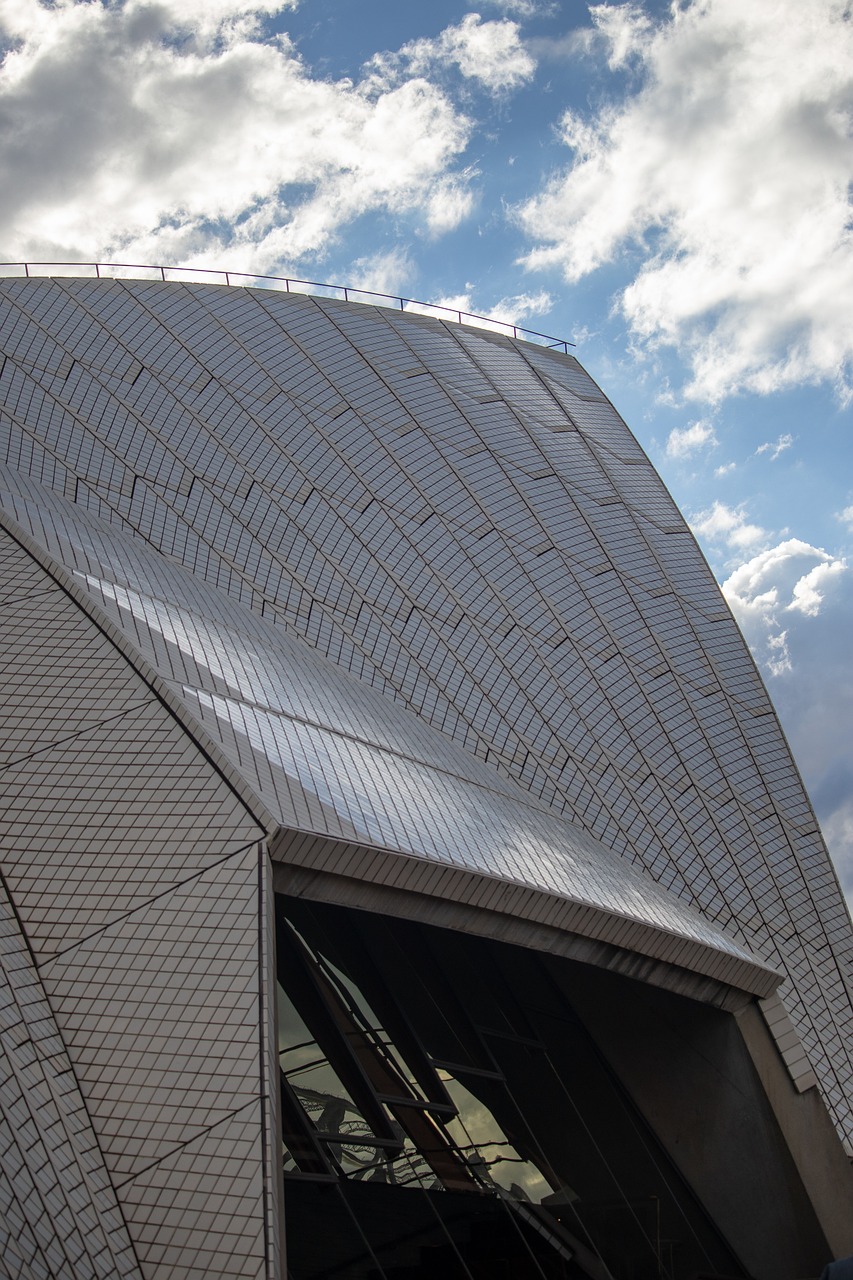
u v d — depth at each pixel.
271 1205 17.16
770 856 39.25
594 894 27.83
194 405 48.28
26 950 20.17
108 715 23.52
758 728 43.69
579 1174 27.48
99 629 25.39
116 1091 18.55
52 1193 16.45
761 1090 30.02
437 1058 25.98
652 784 39.78
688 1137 29.97
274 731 25.36
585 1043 30.70
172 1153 17.86
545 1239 25.67
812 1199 29.73
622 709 41.91
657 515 52.25
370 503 46.47
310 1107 22.72
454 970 28.06
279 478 46.38
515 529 47.50
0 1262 14.65
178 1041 18.98
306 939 24.80
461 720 39.16
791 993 35.34
